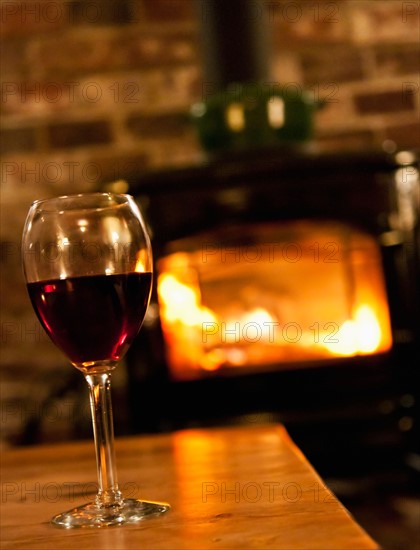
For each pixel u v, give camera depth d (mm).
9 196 2691
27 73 2711
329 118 2768
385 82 2779
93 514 534
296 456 680
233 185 2199
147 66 2725
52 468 748
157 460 731
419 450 2246
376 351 2258
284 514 490
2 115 2703
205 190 2199
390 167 2217
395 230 2230
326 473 2273
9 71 2709
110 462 568
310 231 2270
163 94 2721
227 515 503
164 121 2719
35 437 2584
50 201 569
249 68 2500
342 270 2291
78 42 2721
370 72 2777
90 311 550
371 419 2254
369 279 2275
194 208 2205
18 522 546
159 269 2221
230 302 2285
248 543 436
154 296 2219
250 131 2379
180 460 719
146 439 872
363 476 2270
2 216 2684
